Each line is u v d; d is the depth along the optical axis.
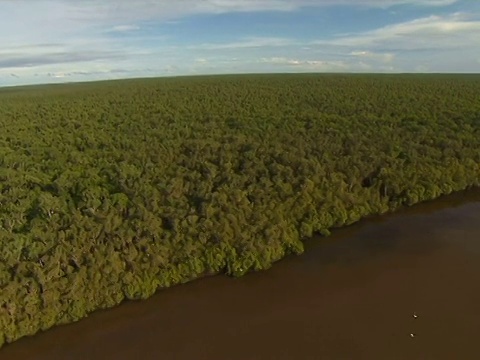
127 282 32.91
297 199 42.03
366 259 38.34
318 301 32.94
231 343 29.06
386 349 27.72
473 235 41.78
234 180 42.28
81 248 32.66
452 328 29.27
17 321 29.31
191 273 35.28
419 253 38.94
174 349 28.78
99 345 29.31
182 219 36.88
